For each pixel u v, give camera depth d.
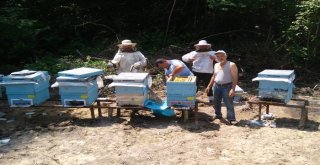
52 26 14.53
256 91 10.52
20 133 7.64
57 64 11.86
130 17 15.86
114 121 8.12
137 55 8.98
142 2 15.93
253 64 12.41
